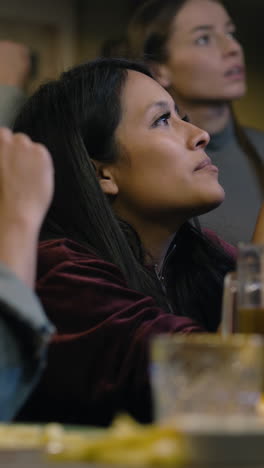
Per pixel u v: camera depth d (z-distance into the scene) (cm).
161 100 241
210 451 87
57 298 197
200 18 383
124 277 215
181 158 232
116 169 239
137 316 191
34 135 240
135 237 236
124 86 242
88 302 195
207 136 236
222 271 250
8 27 416
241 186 346
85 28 416
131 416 189
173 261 246
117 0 407
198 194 230
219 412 96
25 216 146
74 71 250
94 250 222
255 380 98
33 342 136
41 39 420
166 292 240
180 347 97
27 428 115
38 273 202
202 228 268
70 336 192
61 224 227
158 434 90
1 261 141
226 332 157
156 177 233
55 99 244
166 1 389
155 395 99
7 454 97
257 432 88
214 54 385
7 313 136
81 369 190
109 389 188
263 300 144
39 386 195
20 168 150
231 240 310
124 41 401
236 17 401
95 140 239
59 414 196
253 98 393
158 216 236
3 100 373
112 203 240
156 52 386
